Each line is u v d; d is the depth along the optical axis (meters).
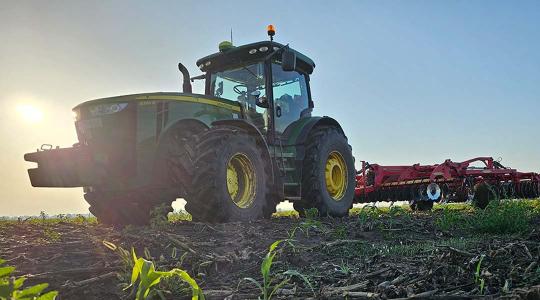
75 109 5.81
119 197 5.77
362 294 1.86
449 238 3.72
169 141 5.38
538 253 2.50
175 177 5.24
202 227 4.47
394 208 4.98
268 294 1.98
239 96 6.71
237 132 5.57
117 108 5.49
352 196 7.45
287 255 2.92
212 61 6.89
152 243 3.35
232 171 5.55
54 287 2.17
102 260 2.84
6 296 1.16
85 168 5.46
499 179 10.61
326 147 6.91
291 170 6.53
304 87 7.47
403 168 11.05
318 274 2.41
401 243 3.38
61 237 3.95
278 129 6.64
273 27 6.56
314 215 5.77
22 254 3.07
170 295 1.92
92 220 7.12
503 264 2.32
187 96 5.70
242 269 2.58
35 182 5.78
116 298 2.02
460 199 10.24
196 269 2.53
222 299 1.94
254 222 5.16
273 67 6.77
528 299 1.66
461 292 1.85
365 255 2.97
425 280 2.08
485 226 3.95
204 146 5.23
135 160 5.42
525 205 4.36
